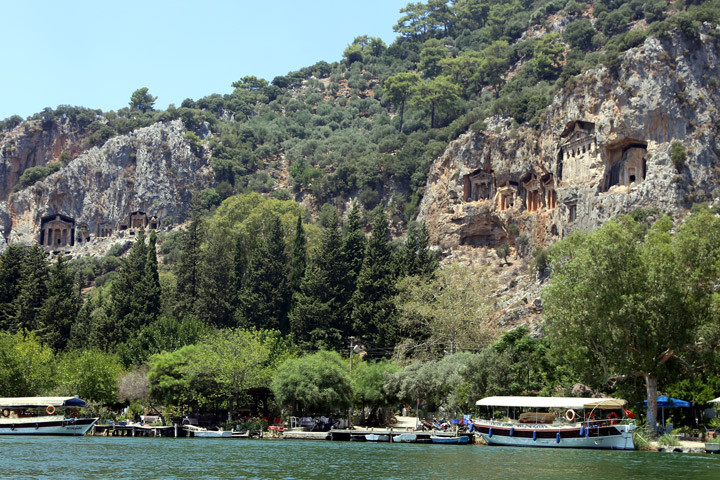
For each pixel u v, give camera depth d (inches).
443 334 4394.7
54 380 4074.8
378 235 5009.8
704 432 3031.5
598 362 3132.4
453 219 6929.1
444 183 7130.9
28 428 3383.4
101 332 4977.9
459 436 3122.5
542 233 6151.6
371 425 3949.3
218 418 3821.4
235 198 6894.7
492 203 6668.3
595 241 3011.8
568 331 3009.4
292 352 4488.2
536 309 5275.6
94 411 3870.6
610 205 5462.6
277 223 5467.5
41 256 5570.9
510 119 6791.3
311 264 5113.2
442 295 4530.0
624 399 3125.0
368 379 3821.4
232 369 3710.6
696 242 2965.1
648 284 2915.8
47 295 5369.1
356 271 5226.4
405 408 4680.1
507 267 6368.1
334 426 3668.8
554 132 6072.8
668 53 5575.8
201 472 2128.4
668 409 3351.4
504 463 2358.5
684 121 5428.2
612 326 2947.8
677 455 2600.9
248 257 6072.8
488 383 3356.3
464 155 6973.4
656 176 5354.3
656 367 2940.5
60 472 2094.0
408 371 3757.4
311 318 4874.5
